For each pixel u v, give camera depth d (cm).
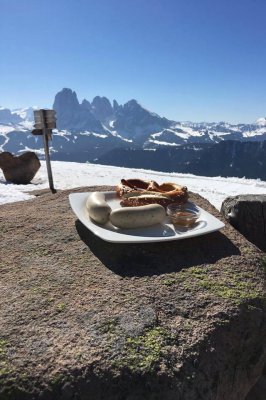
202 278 51
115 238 55
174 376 36
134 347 38
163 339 39
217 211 78
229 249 59
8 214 76
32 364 35
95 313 42
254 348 46
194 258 56
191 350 39
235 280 51
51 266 53
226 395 41
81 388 34
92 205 63
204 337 40
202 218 67
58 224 69
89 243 60
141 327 41
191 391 36
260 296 48
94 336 39
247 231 73
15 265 54
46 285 48
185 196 72
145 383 35
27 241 62
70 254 57
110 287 48
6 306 44
